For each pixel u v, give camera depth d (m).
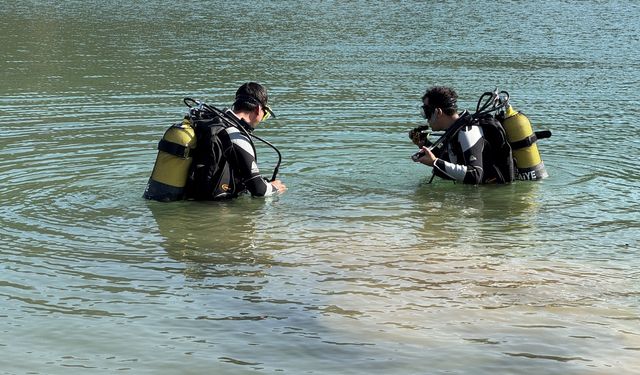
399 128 9.38
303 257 5.30
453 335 4.11
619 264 5.23
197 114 6.79
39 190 6.84
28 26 18.64
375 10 22.77
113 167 7.63
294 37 17.38
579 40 17.20
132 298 4.55
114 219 6.10
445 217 6.29
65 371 3.68
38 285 4.73
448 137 7.27
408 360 3.82
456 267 5.14
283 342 4.00
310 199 6.74
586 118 10.08
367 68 13.57
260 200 6.70
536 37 17.67
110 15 21.00
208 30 18.36
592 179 7.44
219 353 3.88
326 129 9.29
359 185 7.18
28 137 8.77
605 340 4.07
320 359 3.82
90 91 11.46
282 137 8.88
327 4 24.38
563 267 5.16
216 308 4.42
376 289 4.73
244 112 6.90
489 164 7.28
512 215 6.36
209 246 5.51
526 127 7.35
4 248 5.37
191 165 6.62
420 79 12.61
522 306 4.50
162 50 15.33
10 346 3.93
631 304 4.55
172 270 5.02
